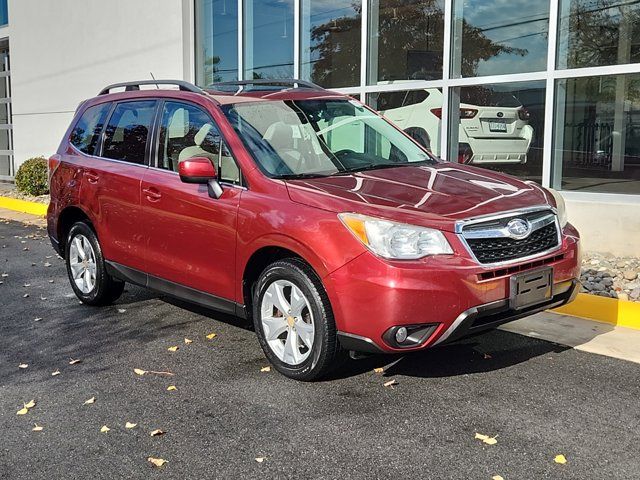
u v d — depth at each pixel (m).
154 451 3.61
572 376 4.43
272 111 5.24
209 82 12.33
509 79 8.07
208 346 5.22
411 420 3.86
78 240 6.41
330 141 5.21
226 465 3.44
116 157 5.95
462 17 8.52
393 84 9.35
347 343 4.03
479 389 4.25
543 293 4.19
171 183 5.20
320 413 3.98
